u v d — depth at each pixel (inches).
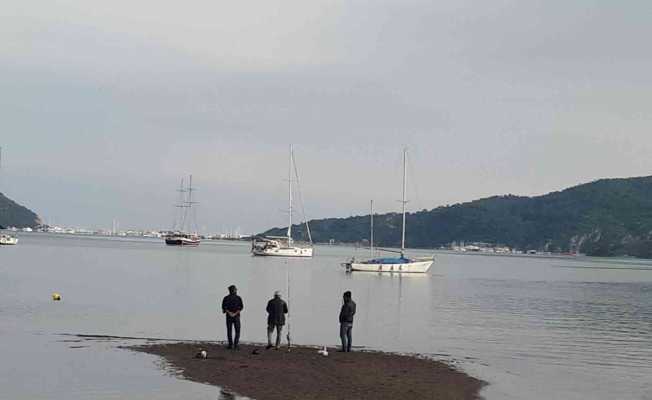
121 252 7022.6
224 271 4020.7
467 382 952.3
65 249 7293.3
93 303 1904.5
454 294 2817.4
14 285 2452.0
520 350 1298.0
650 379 1032.8
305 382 890.1
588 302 2640.3
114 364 975.0
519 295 2918.3
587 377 1037.8
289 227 6496.1
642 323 1865.2
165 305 1918.1
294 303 2137.1
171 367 959.0
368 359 1068.5
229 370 944.3
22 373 906.1
